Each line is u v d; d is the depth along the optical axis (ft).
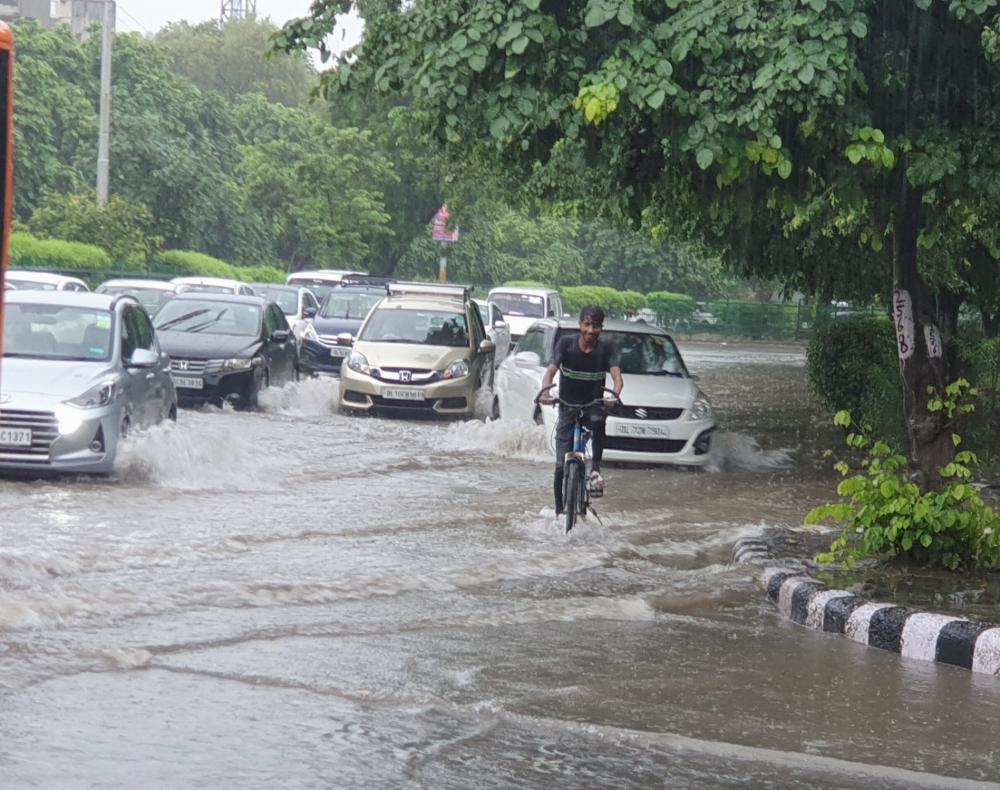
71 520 38.42
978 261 59.00
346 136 188.65
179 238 202.28
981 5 37.09
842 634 29.94
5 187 25.71
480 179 93.45
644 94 36.78
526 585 33.37
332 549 36.35
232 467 50.31
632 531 42.16
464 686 23.97
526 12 37.60
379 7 41.75
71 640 25.64
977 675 27.02
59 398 45.16
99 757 19.19
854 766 20.34
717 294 302.66
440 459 57.36
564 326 64.03
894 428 63.46
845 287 77.51
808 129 37.22
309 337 97.91
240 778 18.62
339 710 22.17
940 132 39.96
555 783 19.16
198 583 31.09
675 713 22.97
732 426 80.53
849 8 36.94
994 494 51.80
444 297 82.38
